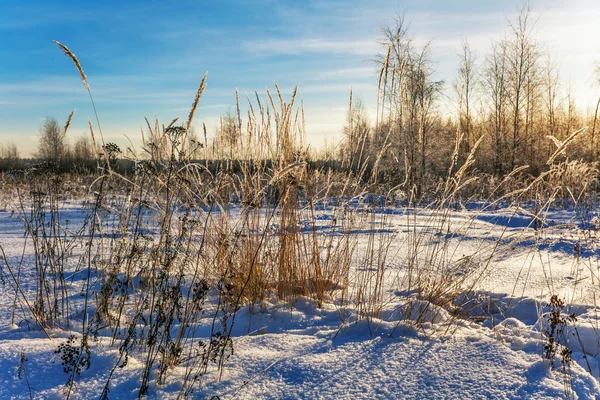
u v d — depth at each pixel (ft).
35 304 11.68
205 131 14.49
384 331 11.05
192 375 8.79
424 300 12.52
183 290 13.64
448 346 10.12
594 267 17.76
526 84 74.28
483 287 15.06
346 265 14.29
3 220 33.71
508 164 71.26
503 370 8.91
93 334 10.68
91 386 8.38
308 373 8.94
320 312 12.55
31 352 9.48
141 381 8.50
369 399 8.04
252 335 11.14
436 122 63.10
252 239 13.78
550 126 78.95
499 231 23.97
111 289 11.50
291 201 13.74
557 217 29.09
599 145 37.01
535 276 16.70
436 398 8.04
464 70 75.46
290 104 13.52
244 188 14.07
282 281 13.71
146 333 10.39
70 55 10.14
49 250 13.00
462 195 33.76
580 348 10.54
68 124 11.50
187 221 10.77
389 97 13.74
